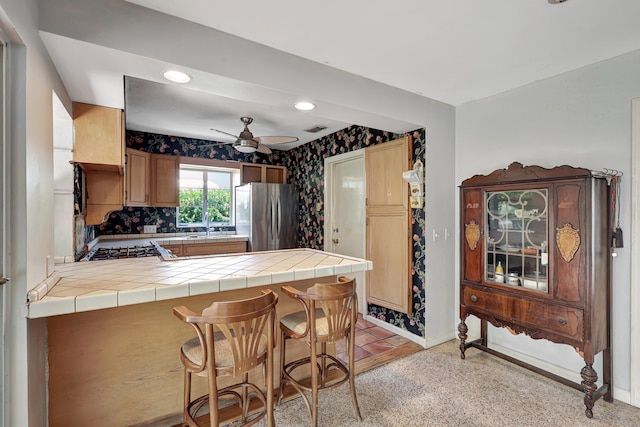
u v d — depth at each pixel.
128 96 2.81
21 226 1.17
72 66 1.67
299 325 1.89
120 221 4.30
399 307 3.16
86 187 2.84
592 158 2.25
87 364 1.64
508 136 2.75
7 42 1.14
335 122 3.65
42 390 1.46
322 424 1.88
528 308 2.25
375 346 2.97
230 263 2.16
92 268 1.95
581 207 1.98
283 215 4.75
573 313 2.01
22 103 1.17
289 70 2.09
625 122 2.10
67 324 1.59
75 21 1.43
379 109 2.56
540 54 2.10
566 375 2.39
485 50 2.04
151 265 2.07
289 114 3.34
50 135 1.50
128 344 1.74
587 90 2.28
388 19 1.71
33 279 1.26
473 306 2.62
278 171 5.20
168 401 1.85
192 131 4.06
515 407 2.04
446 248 3.08
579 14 1.65
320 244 4.40
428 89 2.71
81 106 2.18
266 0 1.55
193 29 1.74
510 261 2.39
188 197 5.13
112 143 2.26
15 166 1.16
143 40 1.59
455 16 1.68
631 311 2.08
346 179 4.05
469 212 2.65
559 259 2.08
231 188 5.51
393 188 3.22
